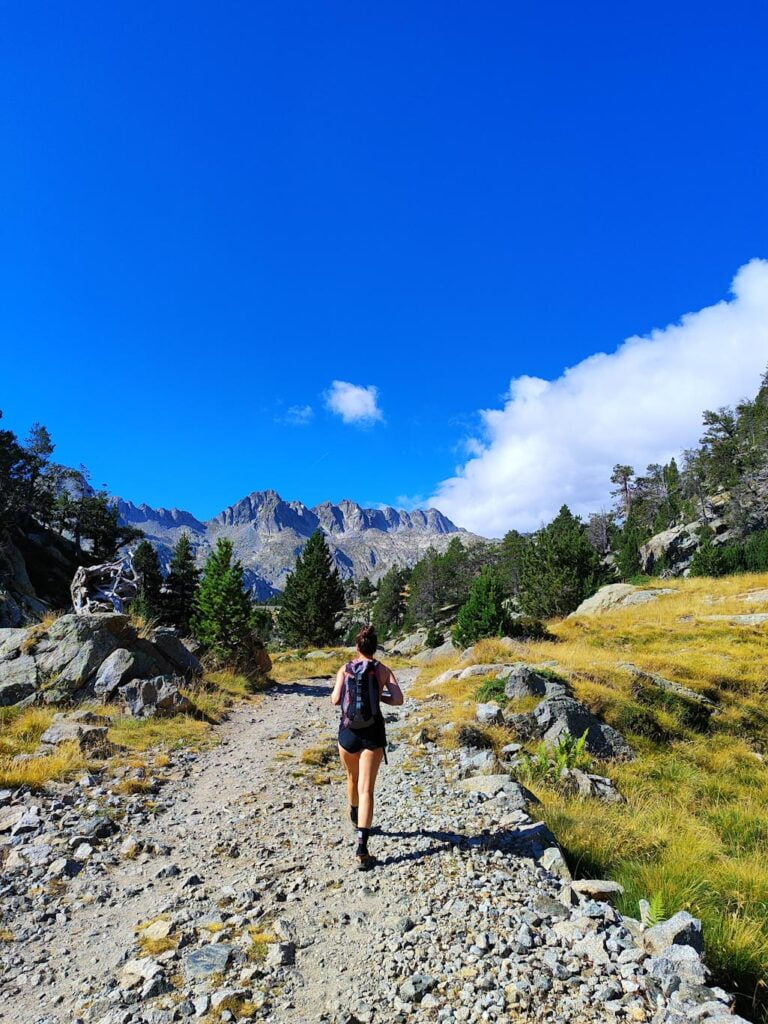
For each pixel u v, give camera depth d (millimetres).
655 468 115000
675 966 3863
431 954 4250
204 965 4203
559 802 8367
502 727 12055
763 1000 4113
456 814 7168
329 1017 3639
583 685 14500
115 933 4859
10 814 7402
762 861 7211
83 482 76625
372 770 6211
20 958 4492
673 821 8742
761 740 14773
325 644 55062
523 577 44844
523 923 4582
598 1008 3584
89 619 15375
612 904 5016
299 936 4625
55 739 10469
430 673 21125
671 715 14711
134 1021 3654
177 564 64938
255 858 6316
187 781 9422
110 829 7129
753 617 26141
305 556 56781
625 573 75562
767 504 73812
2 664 14375
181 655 17953
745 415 91500
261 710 16734
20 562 58000
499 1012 3580
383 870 5758
